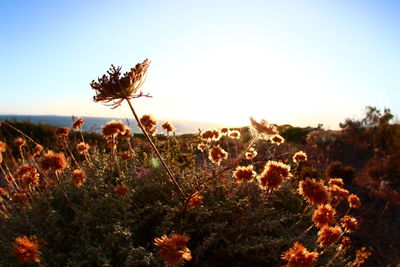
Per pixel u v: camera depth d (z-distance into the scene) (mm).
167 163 3980
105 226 2893
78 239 2857
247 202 3309
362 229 4836
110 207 3148
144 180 3734
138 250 2543
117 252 2645
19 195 3400
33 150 4016
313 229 3596
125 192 2980
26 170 3238
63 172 3992
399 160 7387
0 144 3719
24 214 3186
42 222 3070
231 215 3217
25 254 2010
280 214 3469
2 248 2766
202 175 3852
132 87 2287
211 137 4082
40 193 3578
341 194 3527
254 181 3873
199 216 2949
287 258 2141
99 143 8086
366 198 5977
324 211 2600
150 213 3230
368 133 11094
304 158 4266
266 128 2273
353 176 6445
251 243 2943
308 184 2555
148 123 3689
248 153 3973
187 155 4461
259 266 2871
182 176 3736
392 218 5227
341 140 11297
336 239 2545
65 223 3133
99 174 3775
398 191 6219
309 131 13828
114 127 3305
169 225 2945
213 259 2920
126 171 3963
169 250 1772
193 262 2789
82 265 2594
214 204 3311
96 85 2244
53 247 2854
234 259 2926
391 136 9289
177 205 3250
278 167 2732
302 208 3781
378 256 4238
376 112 11617
